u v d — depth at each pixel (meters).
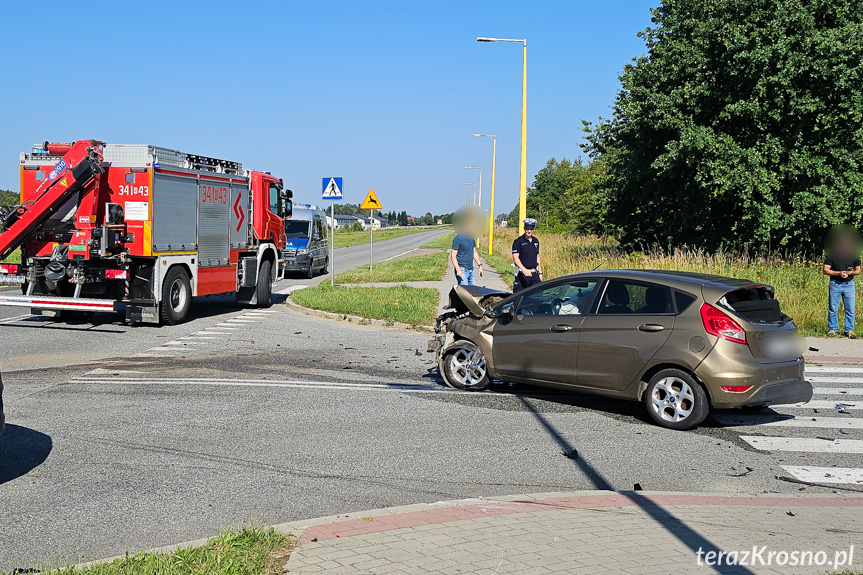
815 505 5.56
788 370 7.90
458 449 7.07
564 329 8.63
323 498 5.68
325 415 8.29
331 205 23.47
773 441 7.58
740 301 7.92
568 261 26.67
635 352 8.09
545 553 4.33
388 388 9.80
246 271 18.64
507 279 27.53
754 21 23.78
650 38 27.83
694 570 4.09
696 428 7.99
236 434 7.45
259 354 12.42
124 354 12.24
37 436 7.27
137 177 14.66
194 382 9.99
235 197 18.19
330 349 13.06
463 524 4.84
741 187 23.61
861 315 16.42
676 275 8.37
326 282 24.80
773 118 23.61
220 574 3.91
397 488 5.95
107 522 5.13
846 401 9.52
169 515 5.27
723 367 7.62
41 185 14.36
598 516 5.09
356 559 4.19
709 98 24.69
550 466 6.61
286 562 4.15
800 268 20.95
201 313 18.17
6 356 11.91
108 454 6.73
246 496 5.69
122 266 14.67
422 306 18.23
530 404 8.98
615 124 29.02
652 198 28.92
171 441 7.17
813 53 23.00
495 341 9.34
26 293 15.04
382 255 53.19
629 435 7.67
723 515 5.20
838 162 23.77
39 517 5.21
